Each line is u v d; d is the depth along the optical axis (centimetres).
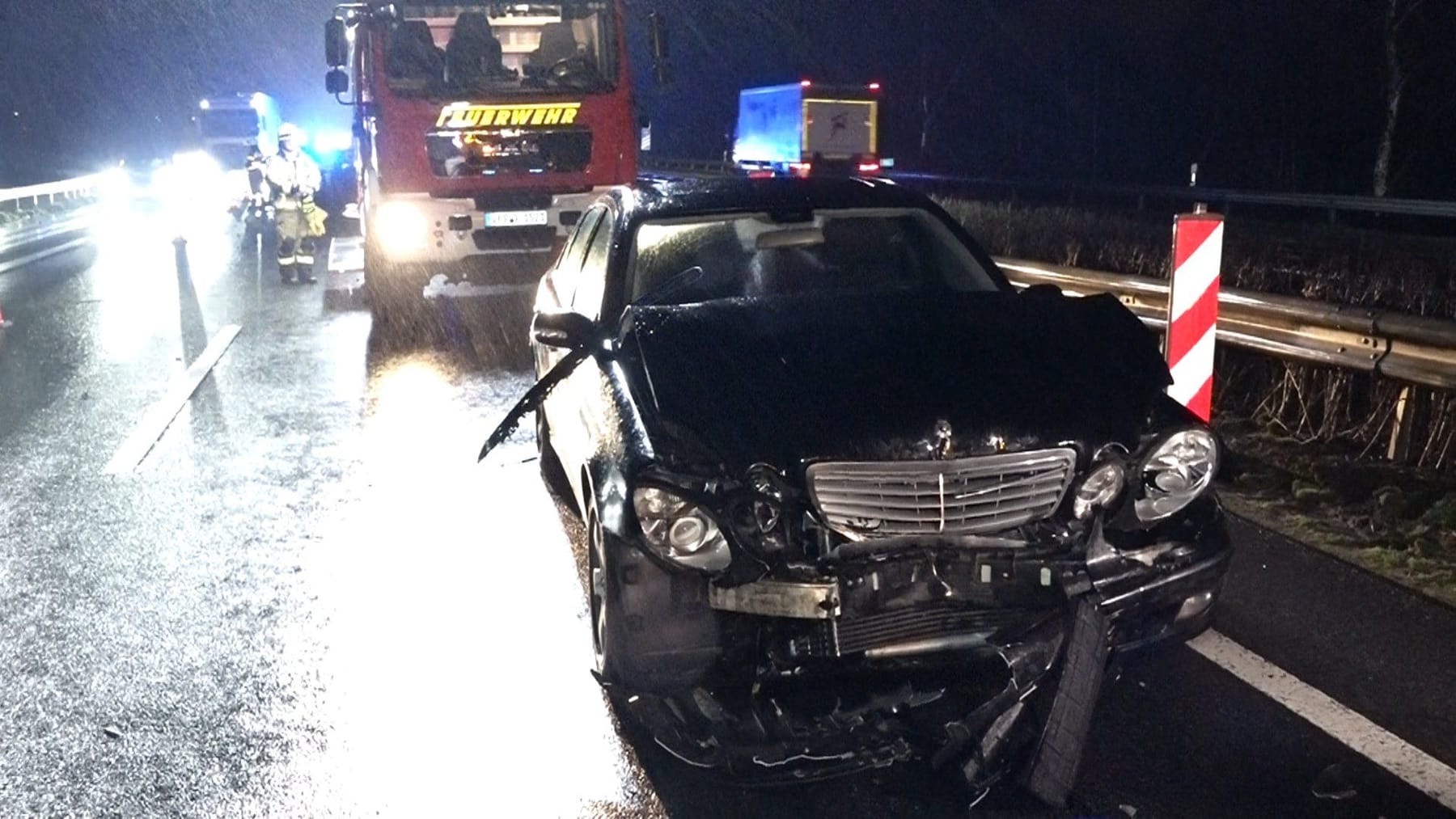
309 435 805
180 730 419
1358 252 1248
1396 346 625
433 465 730
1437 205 1945
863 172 3069
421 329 1181
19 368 1045
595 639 443
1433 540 552
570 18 1179
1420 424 663
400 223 1159
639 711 386
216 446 781
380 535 609
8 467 743
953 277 538
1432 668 434
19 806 375
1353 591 501
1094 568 382
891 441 377
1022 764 356
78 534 619
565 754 396
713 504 371
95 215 2723
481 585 542
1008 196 3084
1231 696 417
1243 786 365
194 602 529
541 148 1173
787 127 3133
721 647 377
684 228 544
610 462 399
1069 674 362
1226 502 615
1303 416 722
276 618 510
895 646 369
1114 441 389
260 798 376
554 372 475
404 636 489
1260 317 708
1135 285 813
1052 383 409
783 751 362
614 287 518
